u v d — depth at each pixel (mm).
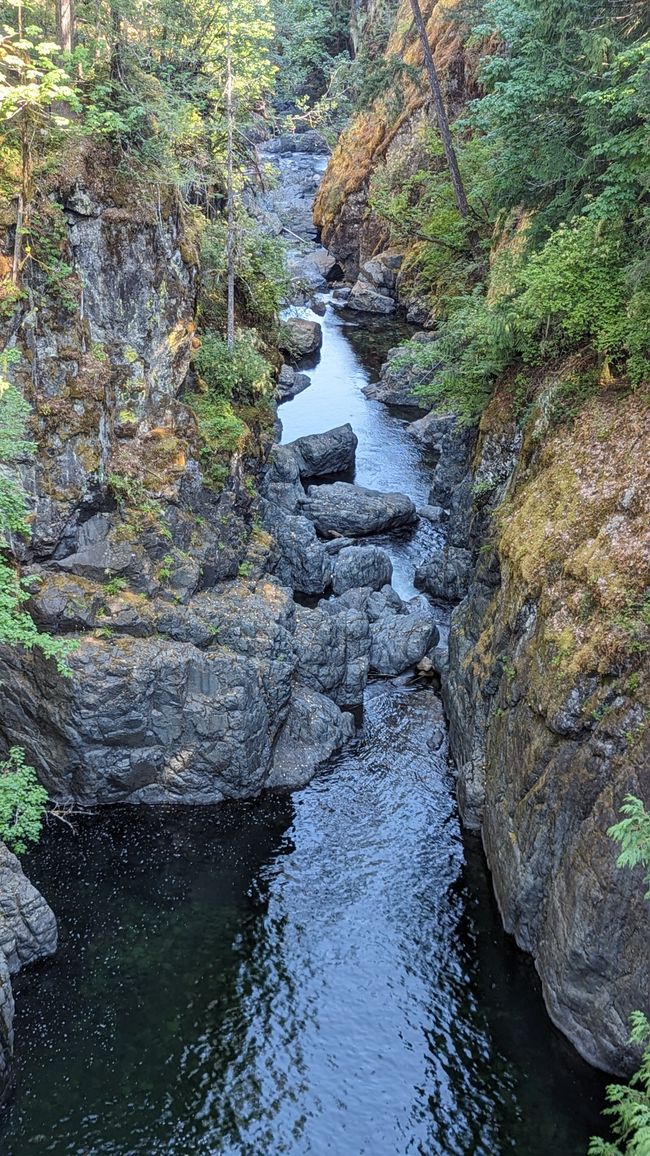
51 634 22625
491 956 19391
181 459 24562
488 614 24125
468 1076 16984
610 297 21531
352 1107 16453
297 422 44031
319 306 58688
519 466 24562
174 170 25547
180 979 18859
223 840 22453
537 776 19172
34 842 22141
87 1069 17062
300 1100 16578
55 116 21203
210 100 32969
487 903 20734
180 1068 17094
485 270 37250
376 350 53094
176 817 23125
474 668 23844
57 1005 18266
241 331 30359
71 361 22656
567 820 17828
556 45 22359
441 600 32500
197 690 23031
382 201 44812
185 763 23188
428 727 26484
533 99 22719
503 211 31844
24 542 22406
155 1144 15789
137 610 23172
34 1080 16828
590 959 16562
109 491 23281
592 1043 16922
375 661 28875
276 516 33000
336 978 18953
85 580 23125
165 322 24469
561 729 18031
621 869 15867
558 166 23812
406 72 39156
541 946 18562
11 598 19469
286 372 47812
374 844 22422
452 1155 15664
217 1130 16031
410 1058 17312
